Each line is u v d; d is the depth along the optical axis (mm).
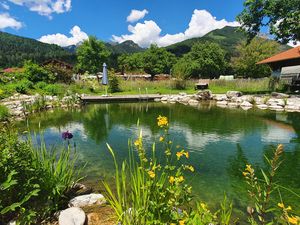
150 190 2631
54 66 28719
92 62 59156
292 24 20766
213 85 29922
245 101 17859
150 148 7715
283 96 18766
